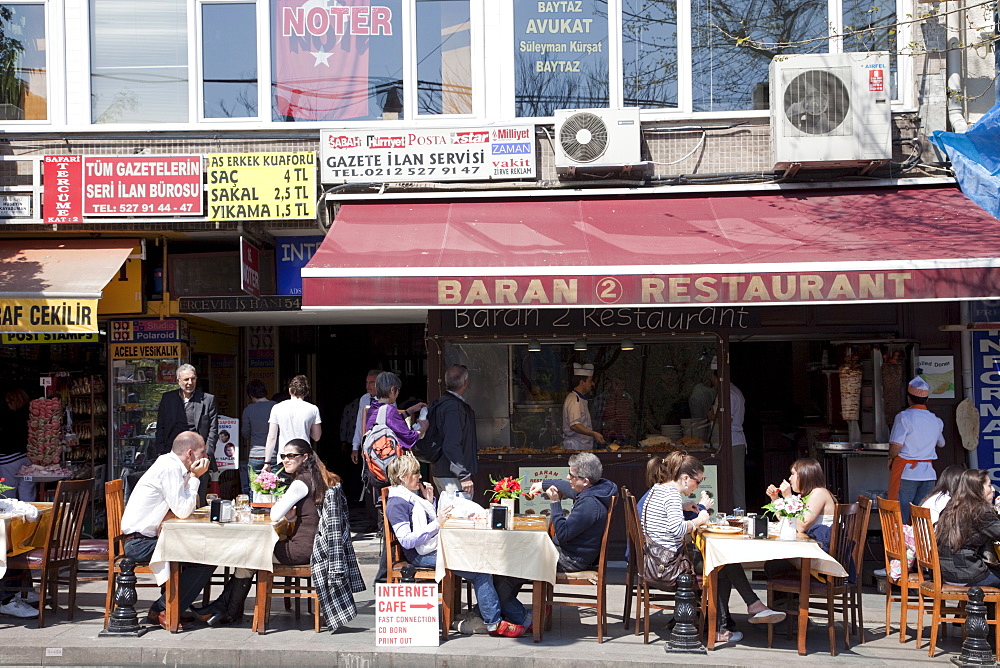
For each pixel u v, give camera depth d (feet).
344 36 33.12
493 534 22.52
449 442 29.04
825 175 31.58
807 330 32.09
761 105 32.42
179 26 33.22
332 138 31.89
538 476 32.19
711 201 31.48
